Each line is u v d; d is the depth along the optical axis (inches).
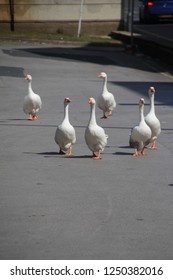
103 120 715.4
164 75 1134.4
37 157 548.4
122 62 1279.5
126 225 385.4
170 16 1867.6
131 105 809.5
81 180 479.2
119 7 1692.9
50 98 858.8
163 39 1465.3
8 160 538.3
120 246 352.2
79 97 869.8
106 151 573.0
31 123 697.6
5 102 827.4
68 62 1235.9
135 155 555.8
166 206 422.0
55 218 395.2
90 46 1502.2
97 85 985.5
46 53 1338.6
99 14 1690.5
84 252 342.6
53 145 594.6
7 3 1641.2
